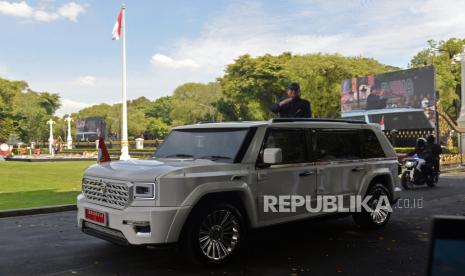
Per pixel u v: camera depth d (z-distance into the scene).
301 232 7.17
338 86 47.78
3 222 8.33
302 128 6.20
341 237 6.80
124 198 4.88
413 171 13.80
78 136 91.25
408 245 6.27
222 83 70.81
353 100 39.91
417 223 7.92
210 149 5.74
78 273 4.99
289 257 5.63
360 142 7.07
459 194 12.48
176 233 4.77
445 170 22.05
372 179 7.12
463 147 27.56
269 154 5.26
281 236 6.87
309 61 50.25
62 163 29.95
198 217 4.98
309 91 48.56
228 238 5.28
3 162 31.58
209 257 5.07
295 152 6.04
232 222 5.28
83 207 5.46
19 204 10.12
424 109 31.14
